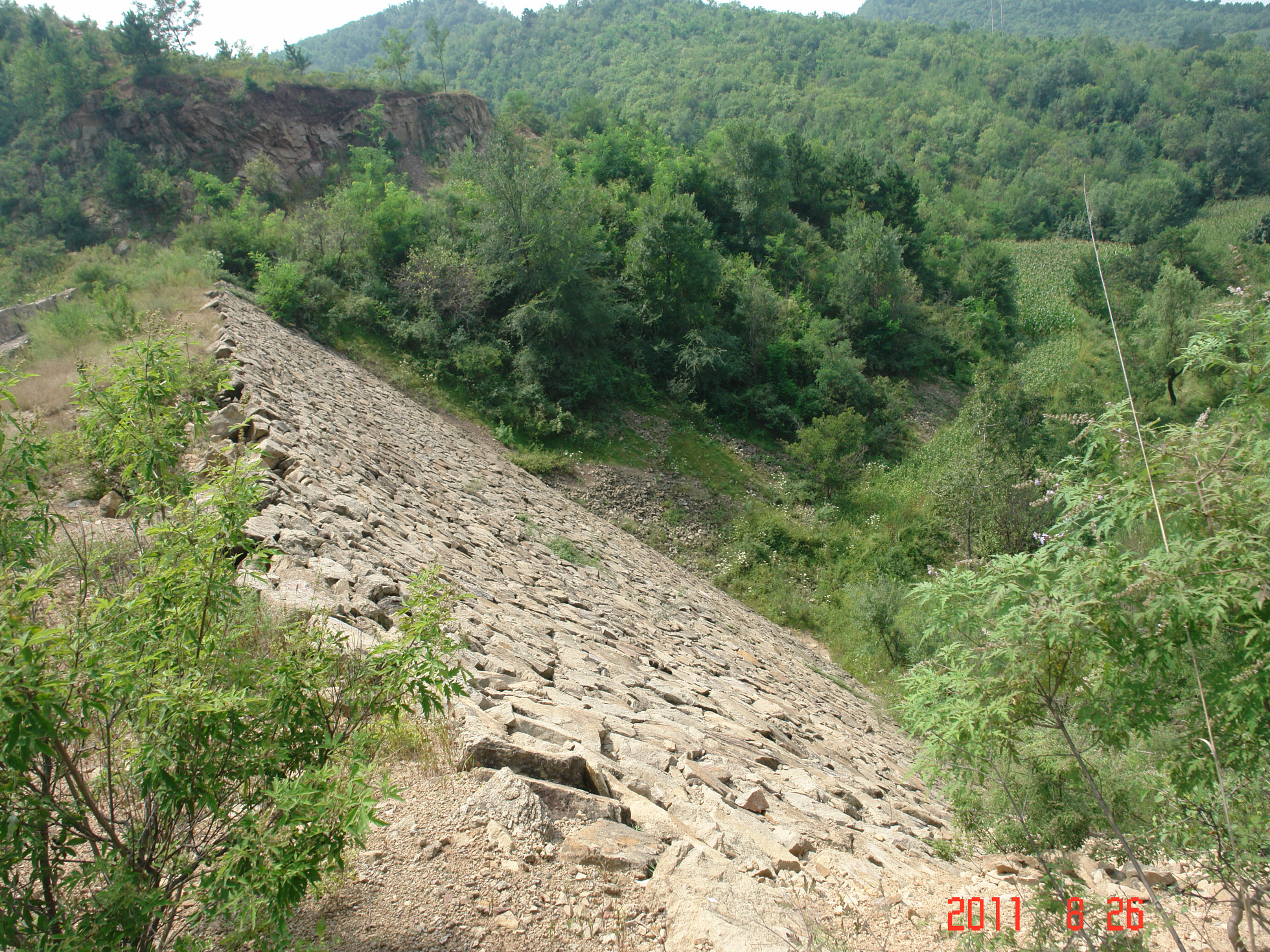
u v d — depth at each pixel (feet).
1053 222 292.20
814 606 74.79
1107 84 398.01
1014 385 81.61
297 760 9.66
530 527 52.42
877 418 115.75
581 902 11.63
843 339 132.46
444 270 100.83
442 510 42.86
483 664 20.35
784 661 51.62
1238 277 14.26
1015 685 11.78
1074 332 176.24
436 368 92.73
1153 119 359.66
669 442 98.07
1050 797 16.16
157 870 9.08
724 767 20.95
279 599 17.79
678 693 27.96
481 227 103.86
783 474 98.68
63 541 22.13
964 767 12.98
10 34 181.98
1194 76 393.70
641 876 12.57
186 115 155.74
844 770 29.01
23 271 125.49
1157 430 13.12
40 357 55.11
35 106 155.33
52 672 8.33
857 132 378.73
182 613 9.54
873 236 144.66
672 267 113.29
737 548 81.25
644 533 81.30
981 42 538.88
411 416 74.74
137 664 8.54
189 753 8.80
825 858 16.47
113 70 161.27
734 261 140.87
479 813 12.96
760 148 161.89
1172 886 16.12
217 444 32.04
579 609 36.19
